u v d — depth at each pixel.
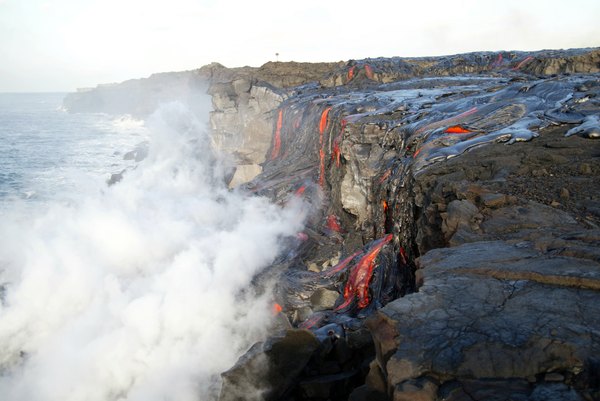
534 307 3.98
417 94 22.78
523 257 4.91
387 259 10.31
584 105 12.20
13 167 40.62
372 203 13.62
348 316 9.51
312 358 6.22
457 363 3.45
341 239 14.44
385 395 3.91
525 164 8.67
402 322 4.01
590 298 4.04
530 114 12.37
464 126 12.27
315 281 11.50
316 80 44.75
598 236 5.12
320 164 19.25
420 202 8.86
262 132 30.27
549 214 6.28
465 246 5.47
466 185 7.70
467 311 4.04
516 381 3.27
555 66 32.56
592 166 8.02
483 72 38.09
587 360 3.26
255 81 38.47
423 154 10.91
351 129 15.88
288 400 5.95
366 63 38.62
